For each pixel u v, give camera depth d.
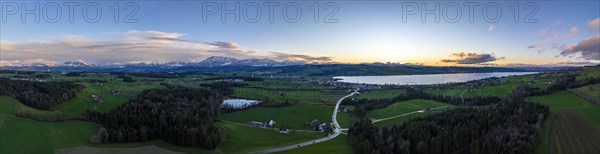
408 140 168.62
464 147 172.50
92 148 166.25
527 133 164.25
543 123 194.75
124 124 193.62
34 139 167.50
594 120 196.88
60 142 168.50
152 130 186.62
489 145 158.00
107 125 192.88
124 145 175.38
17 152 152.62
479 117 199.88
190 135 177.88
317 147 182.12
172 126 191.25
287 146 185.38
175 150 174.12
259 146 186.50
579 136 172.12
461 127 180.38
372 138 184.38
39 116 192.75
